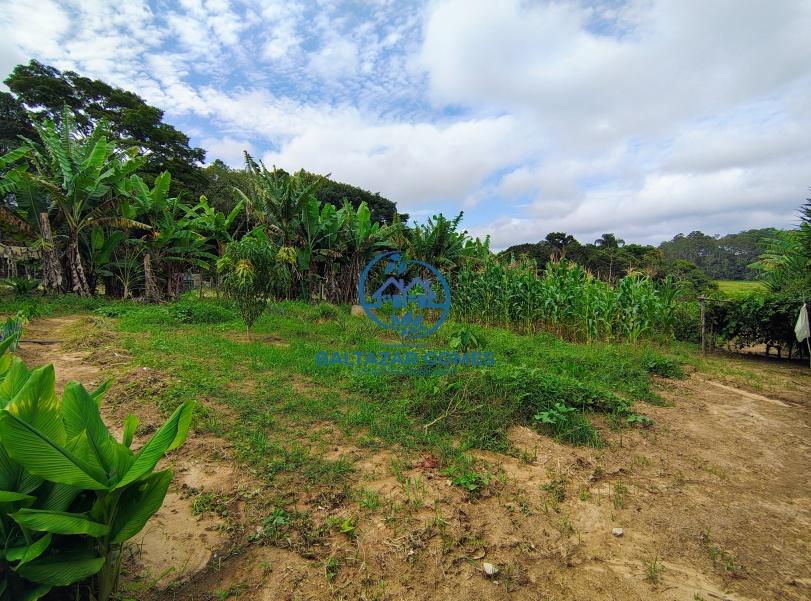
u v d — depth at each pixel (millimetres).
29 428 1656
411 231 17625
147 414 4379
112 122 25375
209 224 16703
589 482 3625
